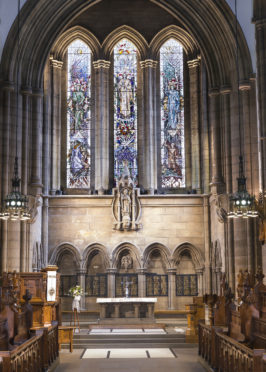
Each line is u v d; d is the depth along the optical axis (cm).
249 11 3119
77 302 3262
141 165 3816
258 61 2416
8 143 3148
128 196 3634
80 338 2720
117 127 3869
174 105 3884
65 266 3647
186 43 3900
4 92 3159
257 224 3005
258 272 1697
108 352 2459
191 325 2703
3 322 1503
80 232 3641
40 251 3488
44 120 3719
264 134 2394
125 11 3909
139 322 3153
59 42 3872
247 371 1306
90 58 3922
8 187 3134
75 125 3869
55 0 3288
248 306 1579
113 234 3638
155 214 3659
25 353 1448
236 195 2495
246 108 3139
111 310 3216
